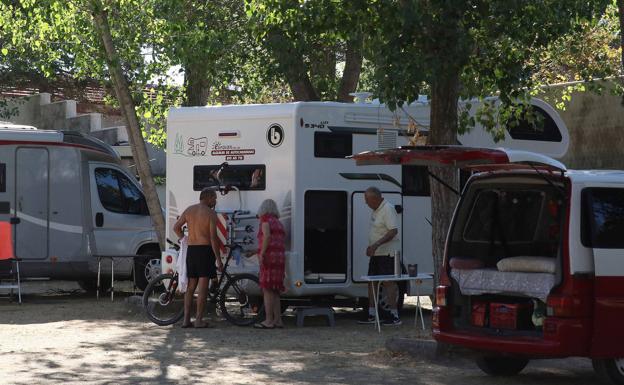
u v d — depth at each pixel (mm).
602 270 9844
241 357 12453
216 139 16609
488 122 16141
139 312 17266
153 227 20938
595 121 23141
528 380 10914
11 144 19875
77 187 20344
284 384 10586
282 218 16031
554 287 9844
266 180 16188
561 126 18938
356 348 13336
